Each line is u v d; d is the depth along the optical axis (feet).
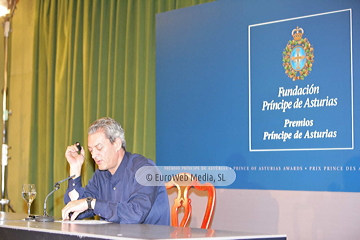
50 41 12.86
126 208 5.86
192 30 9.34
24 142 13.76
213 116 8.91
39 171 12.89
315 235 7.87
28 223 5.66
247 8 8.68
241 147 8.53
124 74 11.27
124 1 11.41
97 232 4.55
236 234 4.53
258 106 8.39
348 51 7.48
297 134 7.91
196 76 9.19
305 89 7.88
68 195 7.28
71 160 7.47
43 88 13.05
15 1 13.76
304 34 7.95
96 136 6.83
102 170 7.07
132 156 7.13
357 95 7.34
